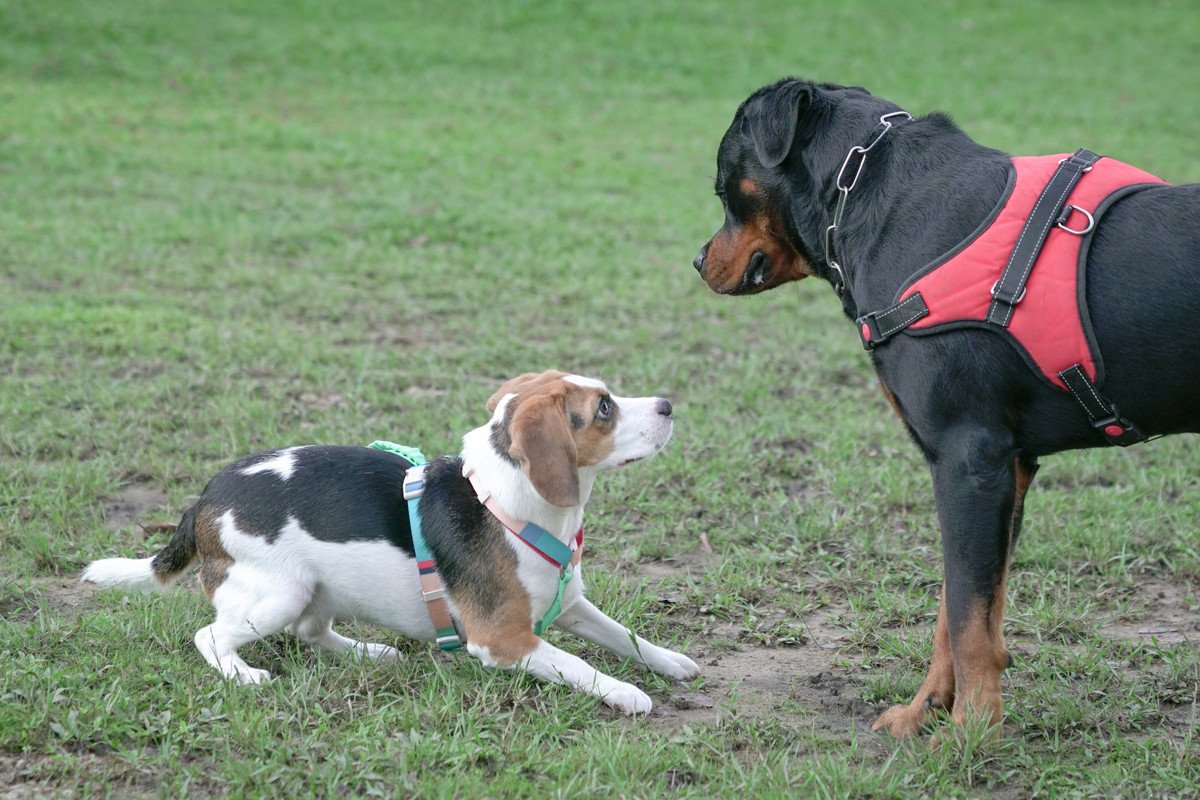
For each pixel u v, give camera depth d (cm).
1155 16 3225
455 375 995
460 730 473
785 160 541
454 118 2253
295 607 514
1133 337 438
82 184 1653
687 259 1447
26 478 747
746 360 1067
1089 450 845
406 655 560
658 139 2180
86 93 2188
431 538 512
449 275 1341
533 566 504
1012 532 500
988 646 460
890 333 472
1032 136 2192
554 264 1390
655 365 1029
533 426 487
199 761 450
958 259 459
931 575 655
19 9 2548
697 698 527
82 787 428
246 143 1969
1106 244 446
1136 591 650
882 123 516
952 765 463
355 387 943
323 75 2462
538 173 1884
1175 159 2027
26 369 960
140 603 580
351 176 1809
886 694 532
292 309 1182
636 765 450
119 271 1284
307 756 446
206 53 2500
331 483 523
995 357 452
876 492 768
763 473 805
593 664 557
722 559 672
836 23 3061
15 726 458
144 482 766
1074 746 483
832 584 654
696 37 2891
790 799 429
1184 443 866
